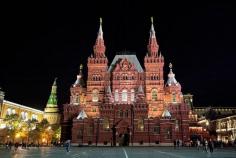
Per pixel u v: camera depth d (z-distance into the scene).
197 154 55.84
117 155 51.28
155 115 131.38
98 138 123.81
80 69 146.00
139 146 117.81
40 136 141.88
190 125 166.62
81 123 126.44
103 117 126.06
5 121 130.00
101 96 134.50
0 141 124.69
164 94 136.88
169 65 144.50
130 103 131.00
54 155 50.12
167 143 121.19
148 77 135.38
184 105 131.75
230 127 161.25
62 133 133.38
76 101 137.50
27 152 61.97
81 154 54.34
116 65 138.25
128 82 135.75
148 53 142.00
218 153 60.16
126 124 124.25
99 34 143.75
